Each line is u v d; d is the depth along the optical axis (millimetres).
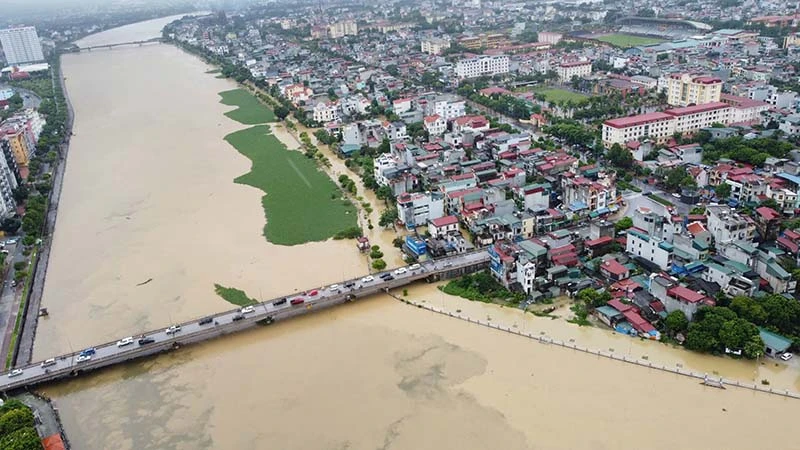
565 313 159000
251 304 171625
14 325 172500
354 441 120375
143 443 124938
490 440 117875
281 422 127312
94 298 184125
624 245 187875
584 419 121562
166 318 170125
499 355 143500
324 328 160500
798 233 175125
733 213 182500
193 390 140125
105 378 147125
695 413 121625
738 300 146750
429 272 177500
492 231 196500
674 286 151375
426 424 123188
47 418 134250
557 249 177375
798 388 126562
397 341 152125
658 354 140000
